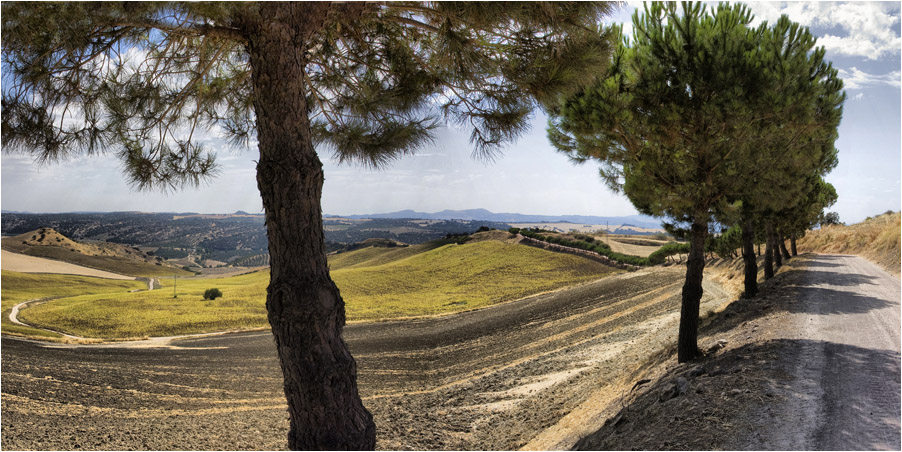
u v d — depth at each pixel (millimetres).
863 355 7840
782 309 12914
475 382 17938
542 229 116188
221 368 24938
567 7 4801
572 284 61656
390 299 65625
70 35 3846
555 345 22484
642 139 10938
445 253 105250
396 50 6547
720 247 39938
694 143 10336
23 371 22359
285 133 4797
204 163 6004
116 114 5184
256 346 34031
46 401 17203
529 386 15453
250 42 4773
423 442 11242
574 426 9383
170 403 17688
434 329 37188
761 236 28844
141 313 56375
